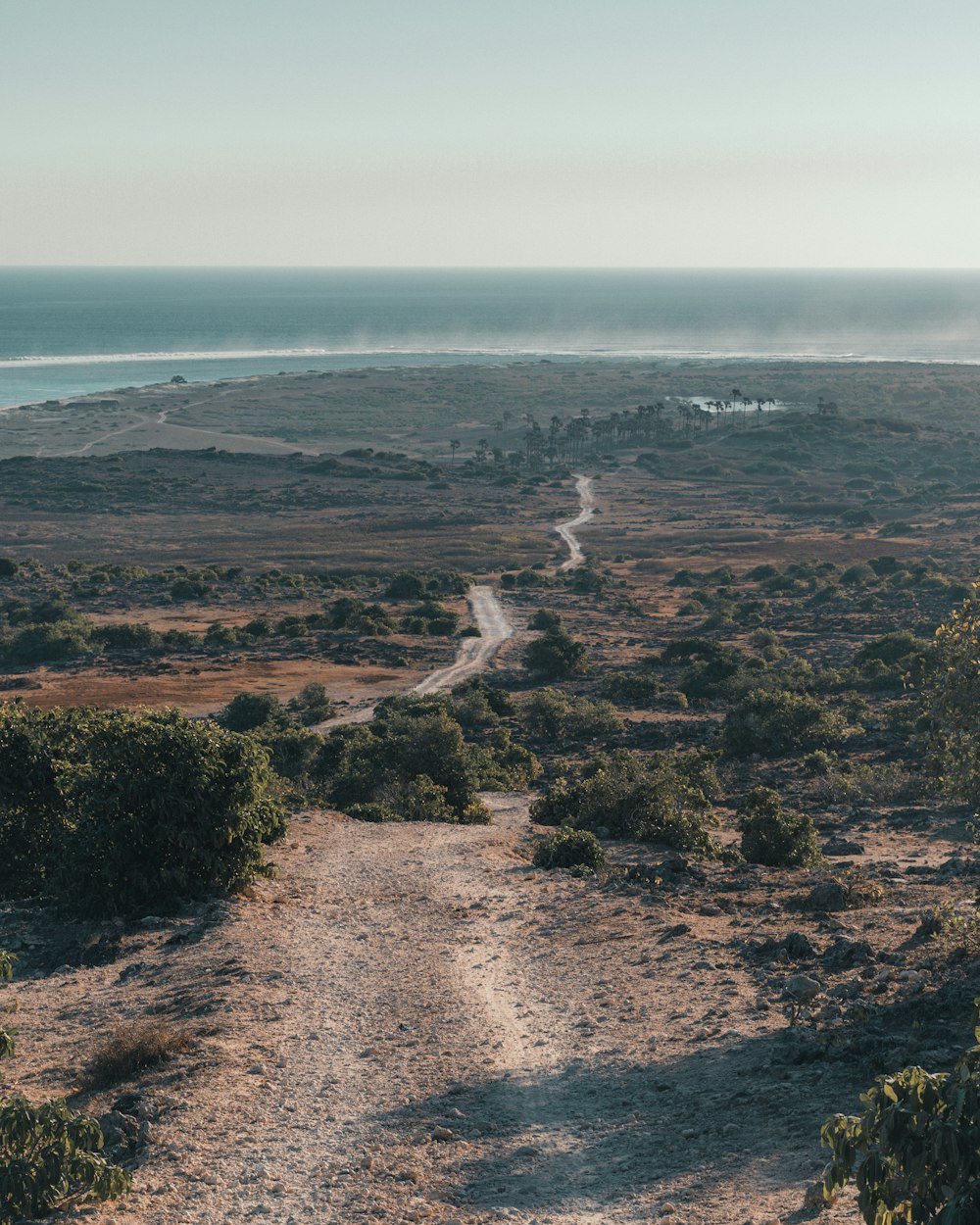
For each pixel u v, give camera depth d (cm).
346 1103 1371
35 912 2567
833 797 4556
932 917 1878
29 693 8988
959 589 13362
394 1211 1049
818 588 14638
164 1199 1084
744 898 2425
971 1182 684
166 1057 1534
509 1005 1788
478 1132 1272
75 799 2697
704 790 4897
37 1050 1697
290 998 1847
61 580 15662
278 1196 1097
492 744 6788
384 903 2622
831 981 1684
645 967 1916
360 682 9675
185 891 2555
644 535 19638
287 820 3862
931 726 1673
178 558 17825
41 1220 1020
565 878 2792
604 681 9244
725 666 9006
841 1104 1180
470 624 12912
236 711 7831
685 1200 1020
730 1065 1395
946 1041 1310
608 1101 1349
